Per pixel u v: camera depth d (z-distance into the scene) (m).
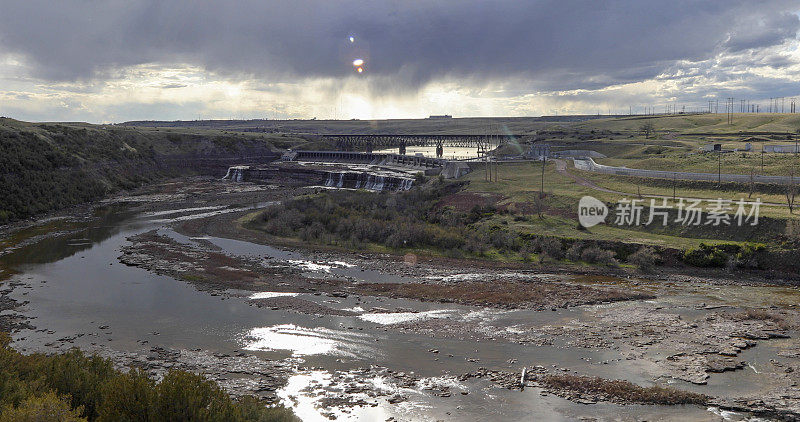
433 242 116.12
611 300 77.81
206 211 166.25
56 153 187.88
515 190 156.50
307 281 88.62
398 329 65.44
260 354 57.00
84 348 58.19
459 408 44.78
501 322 68.25
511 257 105.94
